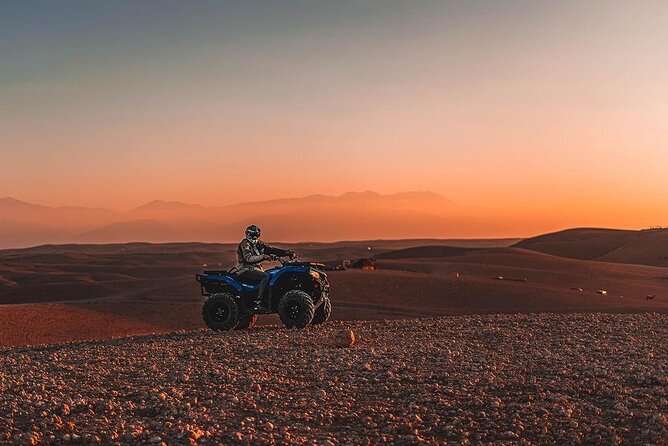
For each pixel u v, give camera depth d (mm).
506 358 11180
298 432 7719
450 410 8336
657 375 9586
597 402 8547
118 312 48500
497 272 80188
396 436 7555
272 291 16672
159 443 7242
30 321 43031
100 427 7836
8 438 7445
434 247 149625
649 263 127625
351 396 9039
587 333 13820
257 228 17109
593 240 170500
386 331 14930
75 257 190125
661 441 7145
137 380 10258
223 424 7984
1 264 160375
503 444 7242
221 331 16344
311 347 12695
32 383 10039
